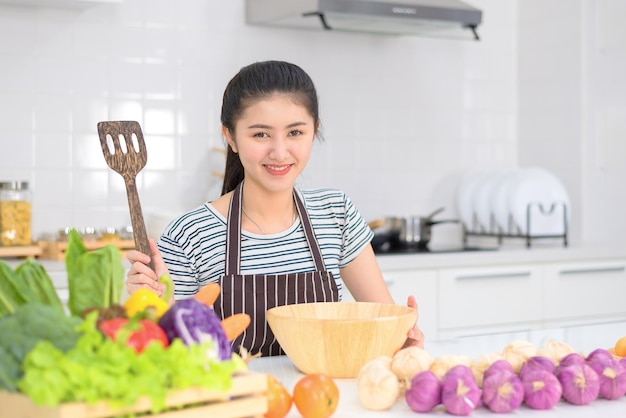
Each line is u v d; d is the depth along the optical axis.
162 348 0.92
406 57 3.77
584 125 3.69
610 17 3.57
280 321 1.42
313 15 3.18
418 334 1.57
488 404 1.20
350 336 1.38
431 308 3.17
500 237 3.67
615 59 3.55
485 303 3.27
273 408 1.13
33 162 3.11
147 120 3.28
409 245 3.46
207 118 3.38
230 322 1.16
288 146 1.68
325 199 1.92
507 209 3.62
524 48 3.98
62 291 2.71
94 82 3.19
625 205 3.53
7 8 3.05
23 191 2.90
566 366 1.26
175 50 3.32
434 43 3.83
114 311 0.98
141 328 0.96
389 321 1.39
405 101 3.77
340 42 3.62
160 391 0.89
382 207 3.73
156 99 3.29
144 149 1.47
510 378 1.20
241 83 1.69
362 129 3.68
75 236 1.08
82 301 1.04
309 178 3.57
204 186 3.39
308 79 1.71
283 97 1.66
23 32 3.08
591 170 3.69
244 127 1.68
